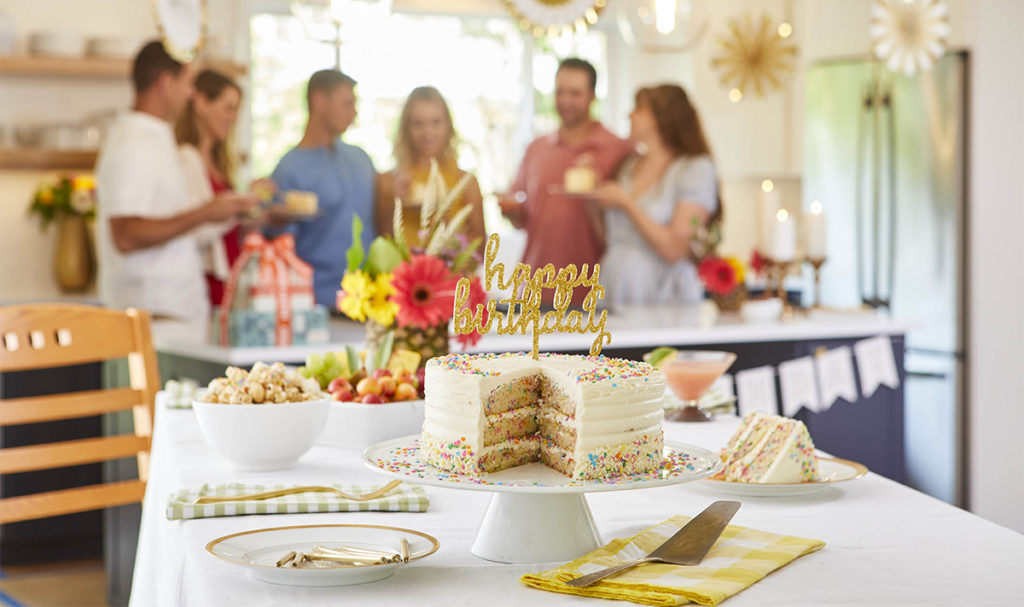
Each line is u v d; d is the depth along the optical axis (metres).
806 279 5.22
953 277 4.46
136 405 2.20
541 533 1.06
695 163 5.43
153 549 1.61
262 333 2.93
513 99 5.70
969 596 0.93
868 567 1.02
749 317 3.71
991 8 4.43
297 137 5.19
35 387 3.66
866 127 4.80
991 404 4.51
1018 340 4.53
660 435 1.17
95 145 4.63
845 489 1.38
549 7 3.91
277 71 5.14
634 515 1.24
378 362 1.79
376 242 1.81
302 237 4.86
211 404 1.42
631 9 4.43
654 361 1.91
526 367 1.17
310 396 1.52
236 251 4.67
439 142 5.14
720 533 1.07
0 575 3.57
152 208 4.46
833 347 3.52
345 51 5.27
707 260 4.09
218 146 4.79
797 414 3.48
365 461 1.16
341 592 0.95
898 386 3.62
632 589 0.93
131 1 4.83
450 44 5.55
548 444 1.17
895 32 4.64
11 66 4.46
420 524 1.20
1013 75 4.47
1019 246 4.51
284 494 1.26
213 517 1.21
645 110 5.42
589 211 5.34
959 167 4.44
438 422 1.15
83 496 2.07
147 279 4.43
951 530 1.16
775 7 5.74
